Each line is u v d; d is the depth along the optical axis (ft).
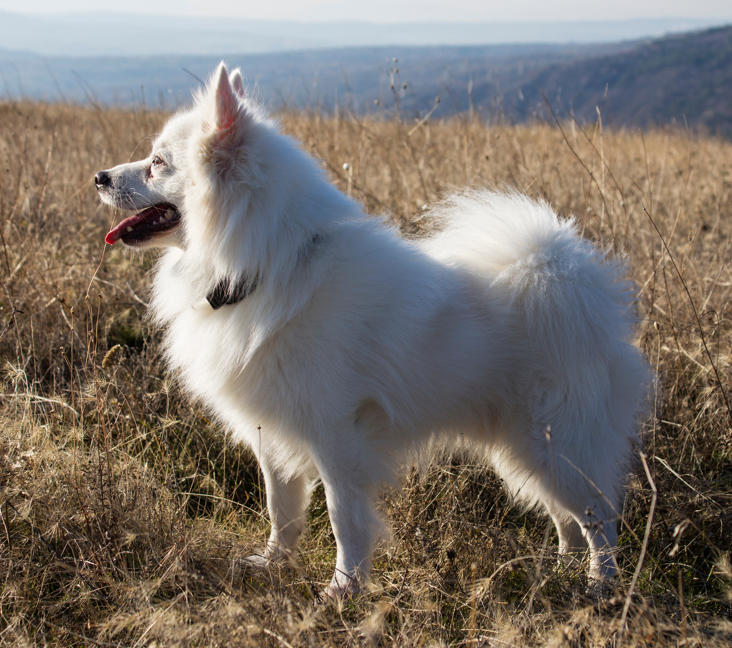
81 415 9.71
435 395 8.63
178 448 10.93
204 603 6.83
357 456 8.11
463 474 10.53
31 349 11.96
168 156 8.74
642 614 6.57
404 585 7.40
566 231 9.11
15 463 8.35
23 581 7.26
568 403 8.52
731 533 8.87
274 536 9.20
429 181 19.24
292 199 8.14
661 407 11.29
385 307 8.00
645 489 9.82
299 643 5.87
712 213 21.40
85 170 21.98
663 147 29.81
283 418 8.19
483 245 9.02
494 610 7.15
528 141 26.32
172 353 9.41
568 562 8.68
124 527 8.06
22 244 14.94
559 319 8.38
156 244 9.27
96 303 13.97
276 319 7.79
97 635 6.46
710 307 13.93
